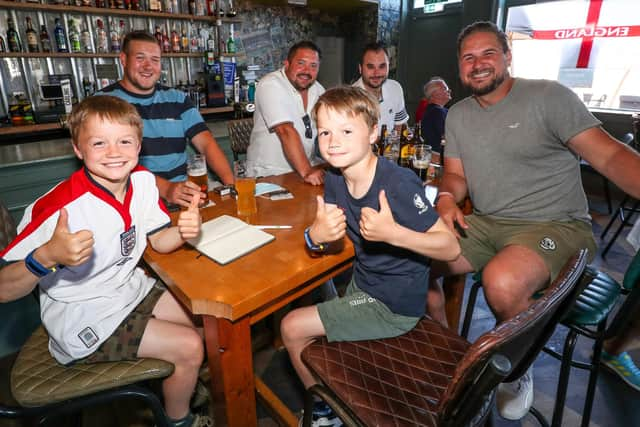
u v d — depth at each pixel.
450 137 1.71
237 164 1.36
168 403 1.20
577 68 4.00
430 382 0.97
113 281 1.12
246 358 1.03
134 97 1.90
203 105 3.56
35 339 1.18
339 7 4.77
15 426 1.42
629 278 1.35
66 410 1.00
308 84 2.18
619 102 3.83
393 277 1.07
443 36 4.84
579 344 1.90
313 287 1.13
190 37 3.64
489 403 0.93
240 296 0.88
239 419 1.08
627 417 1.49
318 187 1.60
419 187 1.00
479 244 1.62
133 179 1.15
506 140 1.50
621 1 3.62
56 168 2.06
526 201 1.53
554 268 1.36
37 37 2.95
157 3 3.25
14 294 0.90
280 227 1.22
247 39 4.38
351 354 1.05
